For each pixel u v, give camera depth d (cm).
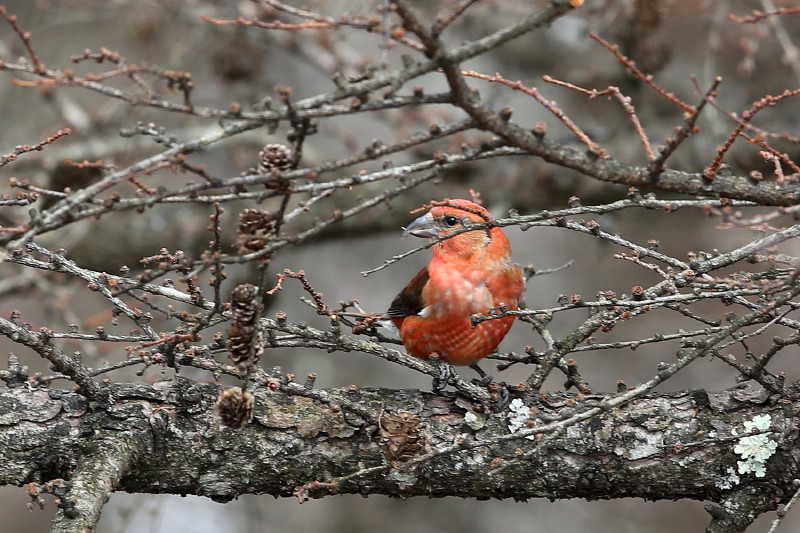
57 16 1642
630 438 829
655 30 1488
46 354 778
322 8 1497
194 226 1666
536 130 660
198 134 1623
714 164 684
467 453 832
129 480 818
